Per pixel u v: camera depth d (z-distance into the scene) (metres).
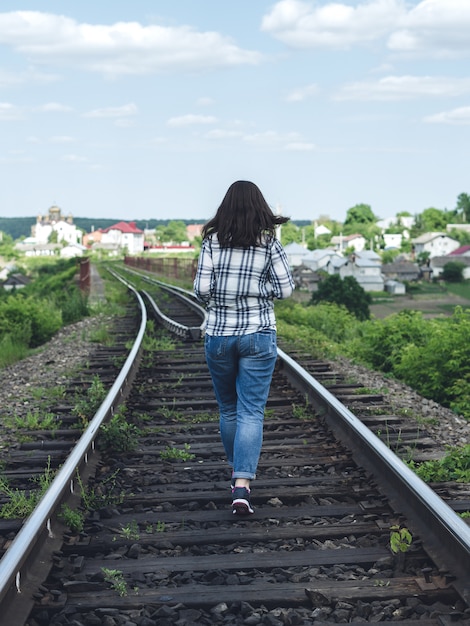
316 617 3.53
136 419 7.91
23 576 3.81
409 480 4.73
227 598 3.71
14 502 5.22
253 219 4.63
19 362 14.85
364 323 24.03
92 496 5.18
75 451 5.67
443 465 5.95
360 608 3.55
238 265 4.68
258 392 4.88
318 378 10.77
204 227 4.76
